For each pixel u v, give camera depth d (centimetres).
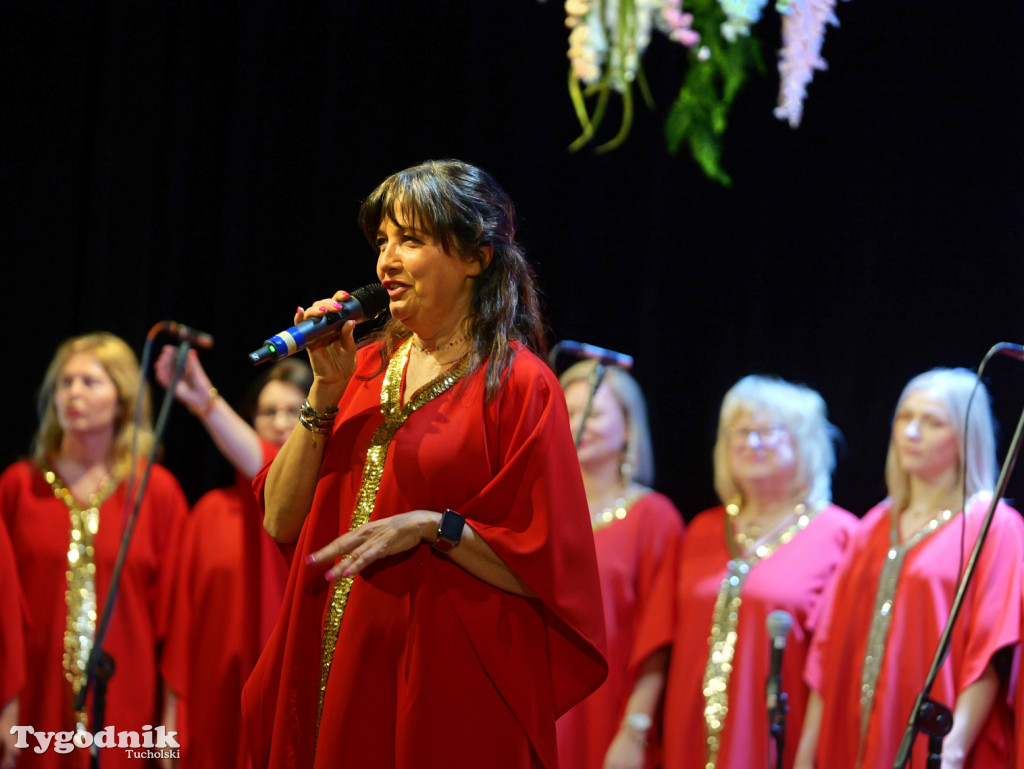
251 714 402
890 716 640
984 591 633
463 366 391
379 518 380
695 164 842
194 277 899
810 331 824
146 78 888
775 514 737
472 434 381
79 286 893
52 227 887
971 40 796
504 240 397
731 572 723
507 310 396
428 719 369
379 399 397
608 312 860
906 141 807
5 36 887
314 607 394
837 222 821
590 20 538
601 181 860
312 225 879
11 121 887
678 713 711
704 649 713
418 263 384
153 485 793
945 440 672
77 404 771
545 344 420
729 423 751
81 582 759
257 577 775
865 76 815
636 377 848
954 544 657
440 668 372
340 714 373
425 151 873
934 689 629
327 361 397
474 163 866
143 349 884
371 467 390
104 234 880
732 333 841
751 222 835
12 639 732
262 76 891
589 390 720
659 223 846
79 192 893
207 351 886
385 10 880
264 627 764
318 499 397
